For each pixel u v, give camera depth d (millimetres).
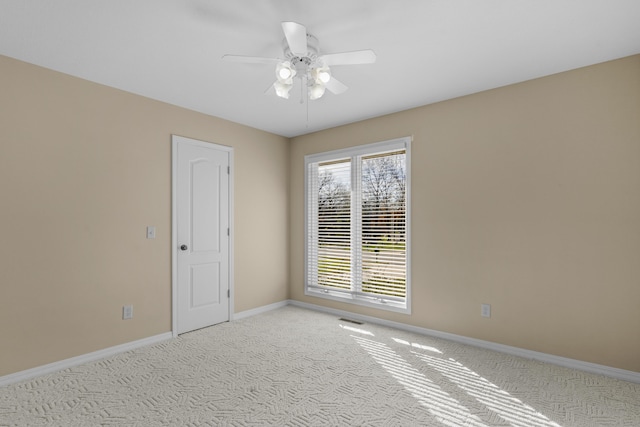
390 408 2184
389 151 3854
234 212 4164
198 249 3768
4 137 2504
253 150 4402
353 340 3396
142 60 2611
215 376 2625
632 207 2508
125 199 3176
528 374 2639
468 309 3277
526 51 2484
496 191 3125
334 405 2219
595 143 2654
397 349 3160
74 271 2842
